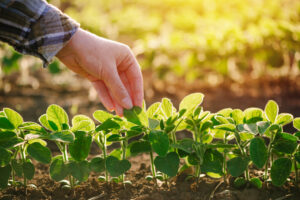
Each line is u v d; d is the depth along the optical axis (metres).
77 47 1.21
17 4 1.10
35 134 1.21
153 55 4.50
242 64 4.31
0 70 4.53
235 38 4.14
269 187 1.32
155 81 5.16
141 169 1.71
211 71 5.03
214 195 1.28
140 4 7.81
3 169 1.24
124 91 1.23
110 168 1.25
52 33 1.16
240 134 1.31
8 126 1.28
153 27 5.68
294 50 4.20
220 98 4.28
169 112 1.31
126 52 1.29
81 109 3.97
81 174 1.25
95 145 2.46
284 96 4.18
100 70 1.24
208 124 1.31
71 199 1.31
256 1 5.30
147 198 1.25
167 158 1.24
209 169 1.28
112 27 5.46
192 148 1.24
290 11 4.95
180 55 4.75
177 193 1.30
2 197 1.29
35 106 4.11
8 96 4.61
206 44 4.23
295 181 1.33
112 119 1.28
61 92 4.99
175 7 7.30
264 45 4.14
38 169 1.81
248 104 3.91
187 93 4.69
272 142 1.26
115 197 1.30
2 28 1.12
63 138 1.15
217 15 5.39
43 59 1.20
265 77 4.82
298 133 1.30
